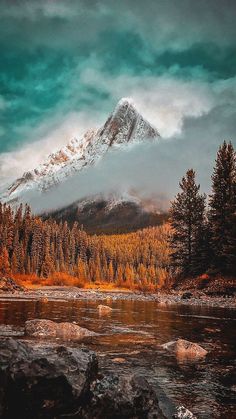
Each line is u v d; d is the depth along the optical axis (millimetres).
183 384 11086
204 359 14281
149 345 16797
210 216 53156
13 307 34562
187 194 59188
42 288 97562
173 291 54688
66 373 7555
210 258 52656
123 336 19125
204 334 20062
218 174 52219
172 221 59781
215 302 40875
